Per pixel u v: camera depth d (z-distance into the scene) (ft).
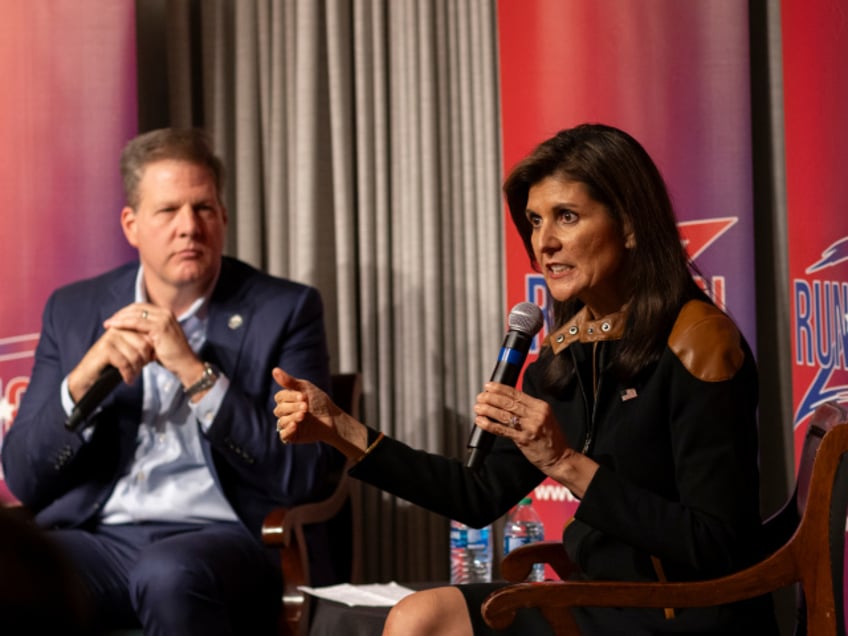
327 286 23.20
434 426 22.72
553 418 10.07
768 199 22.68
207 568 15.66
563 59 20.99
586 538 11.33
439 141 23.08
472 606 10.61
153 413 17.85
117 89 21.36
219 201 18.60
